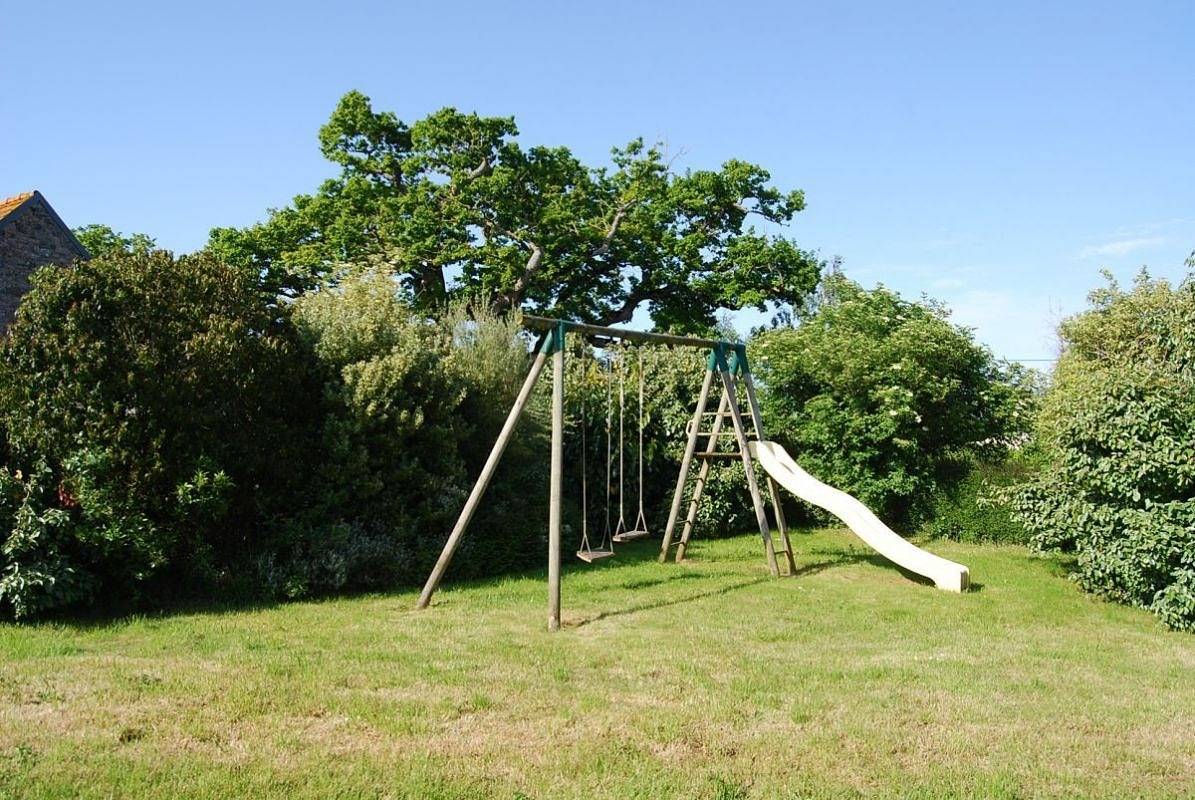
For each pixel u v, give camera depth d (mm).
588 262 27672
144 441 8031
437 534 10547
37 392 7801
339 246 23109
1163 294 16297
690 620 8266
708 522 14406
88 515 7695
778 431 15773
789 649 7230
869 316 15836
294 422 9672
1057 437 9656
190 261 8867
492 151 25297
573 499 13055
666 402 14672
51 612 7840
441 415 10516
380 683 5988
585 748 4875
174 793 4160
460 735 5059
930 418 15281
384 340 10352
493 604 8930
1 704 5352
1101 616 8766
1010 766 4777
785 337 16219
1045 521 9844
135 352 8000
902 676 6426
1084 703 5883
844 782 4520
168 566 8578
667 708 5598
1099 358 16719
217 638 7184
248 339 8758
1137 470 8664
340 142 25469
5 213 14633
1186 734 5344
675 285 28094
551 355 8953
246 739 4891
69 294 7988
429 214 23438
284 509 9438
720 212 27594
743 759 4789
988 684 6254
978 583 10539
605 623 8102
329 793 4211
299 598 9047
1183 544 8258
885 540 10797
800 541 14102
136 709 5309
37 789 4129
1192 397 9070
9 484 7535
